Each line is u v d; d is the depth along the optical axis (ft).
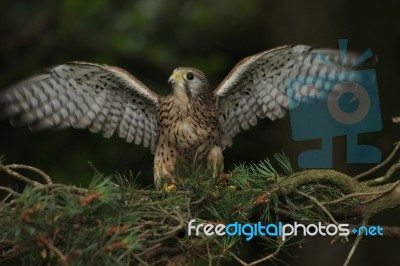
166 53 69.15
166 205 25.80
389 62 57.77
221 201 26.84
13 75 65.36
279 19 57.36
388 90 57.16
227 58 73.46
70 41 67.77
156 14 71.20
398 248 55.21
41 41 67.15
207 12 72.79
